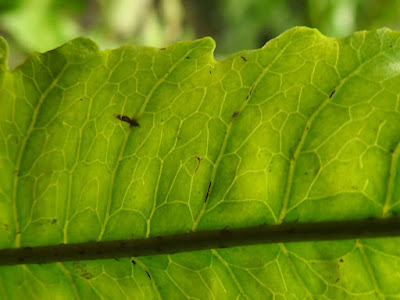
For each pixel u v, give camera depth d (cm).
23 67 31
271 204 30
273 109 30
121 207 31
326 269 30
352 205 30
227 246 30
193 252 31
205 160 31
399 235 29
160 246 31
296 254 30
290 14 81
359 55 30
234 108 30
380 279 30
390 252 29
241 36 87
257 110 30
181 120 31
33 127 31
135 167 31
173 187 31
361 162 30
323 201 30
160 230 31
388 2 59
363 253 30
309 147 30
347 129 30
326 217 30
